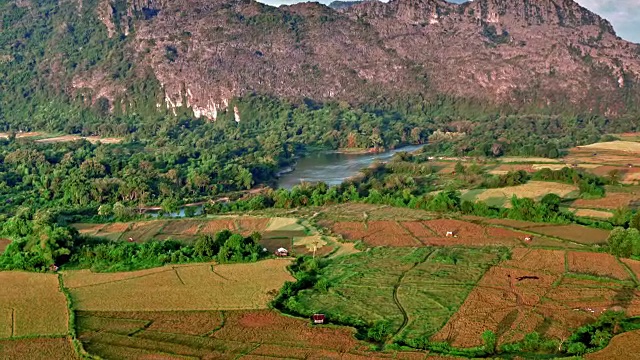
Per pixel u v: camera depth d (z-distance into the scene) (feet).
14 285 342.85
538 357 247.50
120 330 280.51
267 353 255.50
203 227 490.90
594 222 449.48
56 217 524.52
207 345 264.11
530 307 296.71
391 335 270.05
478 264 362.53
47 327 285.43
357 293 322.14
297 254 398.62
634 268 349.41
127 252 386.32
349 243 424.05
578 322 279.28
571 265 356.38
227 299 316.60
